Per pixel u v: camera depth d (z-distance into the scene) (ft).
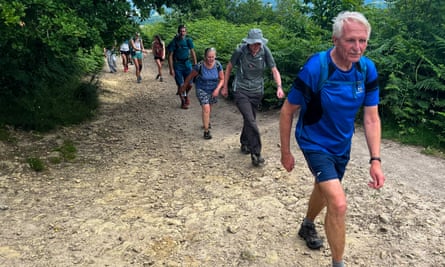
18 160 18.90
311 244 11.97
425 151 18.84
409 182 15.89
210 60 22.56
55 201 15.39
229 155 20.29
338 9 31.45
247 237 12.78
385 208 14.05
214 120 27.84
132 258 11.85
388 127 21.74
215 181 17.12
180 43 30.78
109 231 13.24
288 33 34.68
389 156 18.62
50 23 19.72
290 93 9.81
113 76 49.90
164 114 30.01
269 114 27.76
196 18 78.59
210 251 12.13
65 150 20.75
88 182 17.21
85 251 12.19
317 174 9.77
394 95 21.85
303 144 10.12
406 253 11.68
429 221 13.10
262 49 18.33
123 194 16.02
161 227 13.44
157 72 54.65
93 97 31.76
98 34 22.31
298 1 34.17
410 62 22.95
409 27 26.50
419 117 21.31
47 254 12.05
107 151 21.31
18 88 24.17
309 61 9.52
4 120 22.16
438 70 21.68
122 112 30.45
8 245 12.44
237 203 15.02
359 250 11.89
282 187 16.16
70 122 25.55
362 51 8.91
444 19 25.29
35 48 22.21
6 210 14.60
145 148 21.88
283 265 11.40
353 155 18.89
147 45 90.02
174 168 18.79
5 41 19.52
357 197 14.92
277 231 13.05
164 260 11.74
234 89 18.74
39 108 24.52
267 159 19.27
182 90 24.21
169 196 15.80
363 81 9.50
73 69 33.17
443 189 15.23
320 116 9.70
